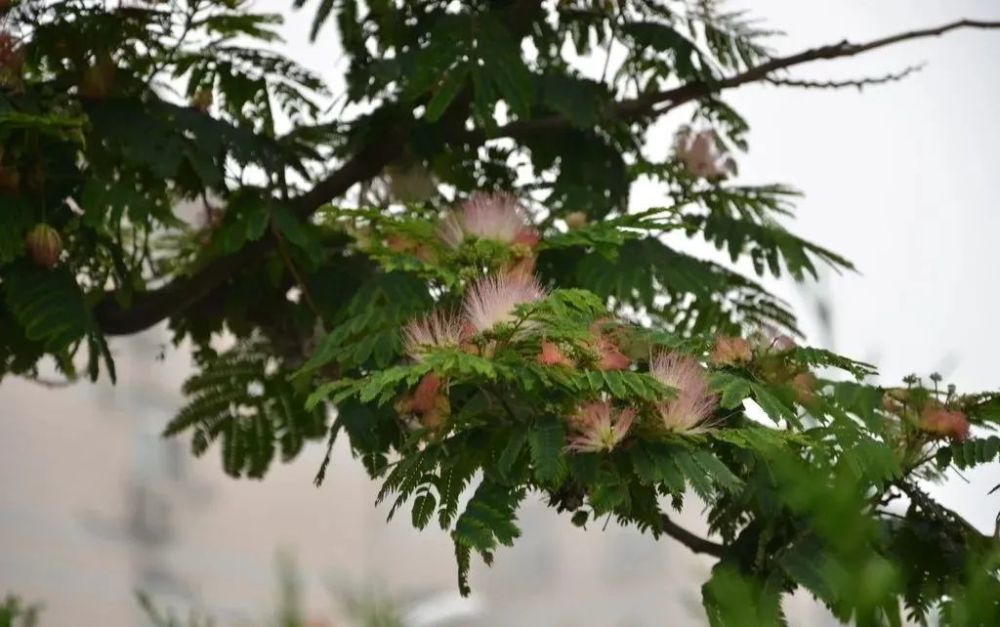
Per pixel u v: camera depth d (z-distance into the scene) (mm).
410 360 1790
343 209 1856
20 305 1912
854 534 1140
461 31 2016
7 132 1915
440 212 1970
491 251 1823
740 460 1758
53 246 1927
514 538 1711
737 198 2066
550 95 2084
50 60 2031
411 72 2047
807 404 1755
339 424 1916
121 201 1961
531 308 1713
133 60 2066
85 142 1985
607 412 1709
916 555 1801
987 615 1218
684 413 1715
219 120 2047
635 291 1951
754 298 2074
